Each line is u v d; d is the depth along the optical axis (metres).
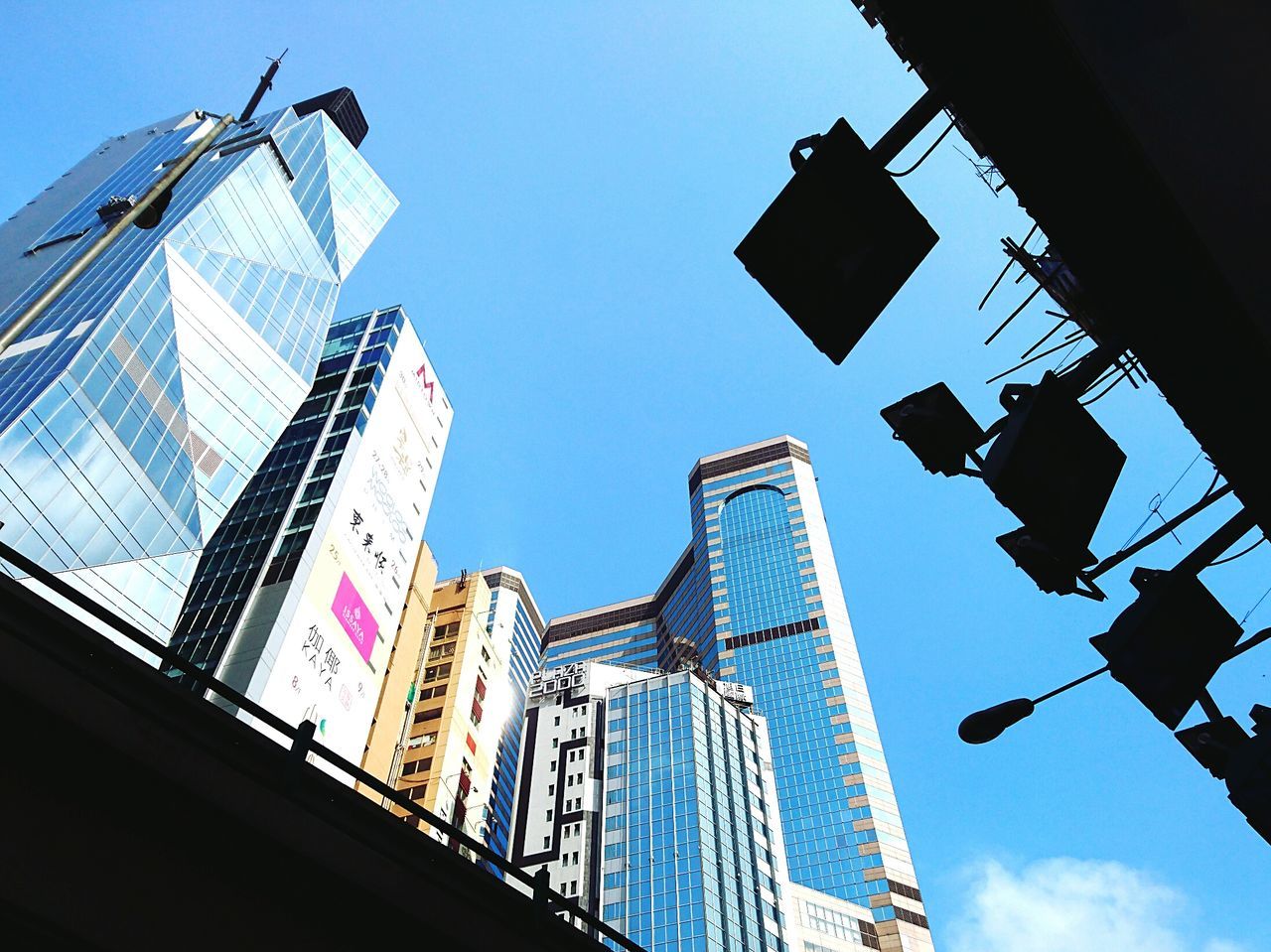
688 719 128.62
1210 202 5.31
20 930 7.65
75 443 63.28
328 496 84.50
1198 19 5.19
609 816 119.19
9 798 8.02
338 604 79.69
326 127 125.50
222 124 17.11
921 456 6.40
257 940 9.01
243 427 84.06
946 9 5.51
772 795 130.00
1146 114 5.34
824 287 5.36
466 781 98.62
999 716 9.81
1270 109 4.95
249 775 9.49
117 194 104.94
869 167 5.26
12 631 8.54
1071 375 6.45
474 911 10.66
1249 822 7.59
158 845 8.77
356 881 9.68
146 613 65.00
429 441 111.25
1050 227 5.93
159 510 69.62
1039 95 5.50
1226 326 5.77
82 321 72.25
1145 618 7.34
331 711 74.12
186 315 81.50
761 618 173.75
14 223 111.88
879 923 123.75
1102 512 6.10
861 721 151.38
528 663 188.88
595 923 11.92
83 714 8.51
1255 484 6.45
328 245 114.25
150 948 8.22
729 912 104.38
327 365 107.75
